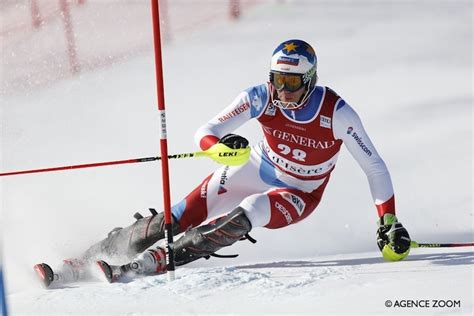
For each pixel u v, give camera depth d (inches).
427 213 983.6
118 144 1306.6
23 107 1535.4
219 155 682.8
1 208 978.7
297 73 703.1
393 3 2527.1
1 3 1985.7
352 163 1246.9
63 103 1567.4
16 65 1755.7
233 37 2143.2
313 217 974.4
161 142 669.3
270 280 639.1
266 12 2385.6
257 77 1776.6
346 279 642.2
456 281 607.8
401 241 711.7
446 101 1624.0
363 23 2304.4
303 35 2186.3
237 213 701.3
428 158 1268.5
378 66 1900.8
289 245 862.5
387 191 739.4
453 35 2187.5
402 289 589.6
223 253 845.2
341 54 2011.6
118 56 1867.6
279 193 747.4
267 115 746.8
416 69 1877.5
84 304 582.6
